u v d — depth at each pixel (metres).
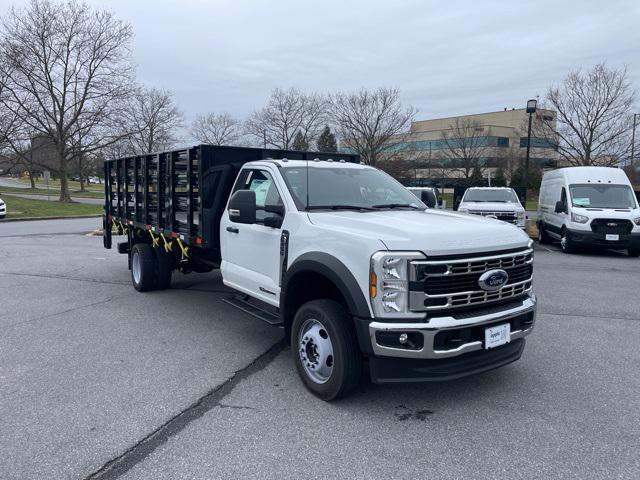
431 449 3.61
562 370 5.15
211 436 3.79
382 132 44.62
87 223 25.66
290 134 51.97
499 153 57.44
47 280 10.02
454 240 3.99
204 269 8.92
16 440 3.72
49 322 6.95
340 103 48.12
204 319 7.12
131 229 9.45
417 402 4.40
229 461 3.45
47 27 36.28
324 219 4.65
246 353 5.70
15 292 8.89
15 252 14.15
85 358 5.50
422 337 3.80
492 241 4.18
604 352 5.69
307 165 5.63
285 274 4.88
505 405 4.34
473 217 4.86
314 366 4.50
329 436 3.79
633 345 5.94
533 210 35.00
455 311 4.01
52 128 39.75
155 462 3.43
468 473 3.30
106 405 4.32
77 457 3.49
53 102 38.06
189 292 8.88
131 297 8.50
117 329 6.61
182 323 6.91
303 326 4.56
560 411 4.21
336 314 4.23
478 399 4.46
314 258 4.38
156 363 5.36
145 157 8.27
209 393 4.59
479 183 51.16
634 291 9.01
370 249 3.94
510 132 73.75
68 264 12.02
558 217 15.44
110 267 11.61
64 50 37.59
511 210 14.91
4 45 35.41
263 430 3.89
